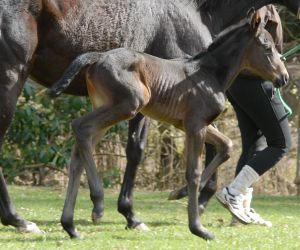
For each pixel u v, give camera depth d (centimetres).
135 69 863
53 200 1345
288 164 1814
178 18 1023
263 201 1425
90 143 850
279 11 1850
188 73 894
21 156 1677
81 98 1598
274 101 1018
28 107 1575
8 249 797
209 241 870
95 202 846
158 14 1016
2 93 934
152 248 821
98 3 982
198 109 888
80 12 969
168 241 873
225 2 1059
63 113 1639
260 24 924
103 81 855
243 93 1019
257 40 926
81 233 926
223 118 1819
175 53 1022
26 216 1105
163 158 1806
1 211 959
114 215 1144
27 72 954
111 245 834
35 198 1374
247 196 1038
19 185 1717
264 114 1017
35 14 943
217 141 935
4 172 1681
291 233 970
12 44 930
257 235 942
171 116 893
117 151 1753
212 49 913
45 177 1747
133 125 1034
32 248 806
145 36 1009
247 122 1072
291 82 1814
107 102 856
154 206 1279
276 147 1026
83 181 1717
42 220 1069
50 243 845
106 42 984
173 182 1800
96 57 860
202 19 1046
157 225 1047
